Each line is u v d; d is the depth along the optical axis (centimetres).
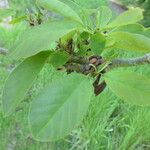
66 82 19
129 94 20
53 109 18
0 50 32
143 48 21
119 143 93
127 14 22
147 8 138
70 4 25
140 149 94
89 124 91
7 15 32
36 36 20
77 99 19
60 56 22
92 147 90
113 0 190
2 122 92
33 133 17
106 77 21
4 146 89
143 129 93
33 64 21
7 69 104
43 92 19
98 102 93
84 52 23
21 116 93
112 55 24
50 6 22
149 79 20
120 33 21
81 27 21
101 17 25
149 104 20
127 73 21
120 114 101
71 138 90
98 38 22
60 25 20
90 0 176
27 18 30
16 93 20
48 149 88
